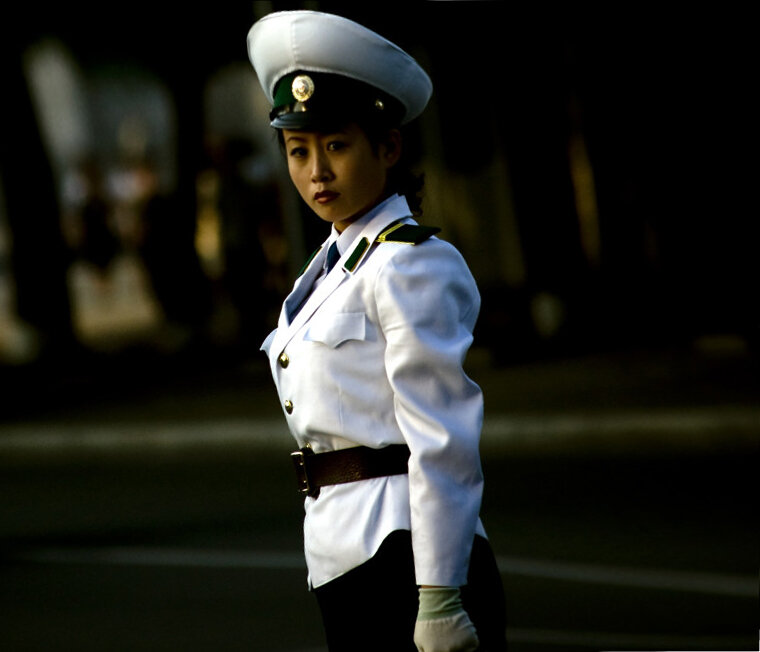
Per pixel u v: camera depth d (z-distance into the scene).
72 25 63.47
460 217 55.62
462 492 9.99
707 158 53.03
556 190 53.34
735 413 35.69
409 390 10.03
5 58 60.53
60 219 61.84
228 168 60.38
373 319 10.26
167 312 65.75
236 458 40.25
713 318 53.16
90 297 85.00
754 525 27.03
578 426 37.09
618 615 21.41
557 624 21.08
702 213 53.19
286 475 36.59
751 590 22.47
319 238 45.28
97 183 74.25
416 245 10.20
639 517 28.42
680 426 36.00
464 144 54.84
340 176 10.38
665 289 53.72
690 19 52.25
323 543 10.41
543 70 52.84
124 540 29.33
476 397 10.13
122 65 74.25
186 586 24.77
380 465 10.30
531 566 24.95
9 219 61.09
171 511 32.56
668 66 52.72
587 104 53.41
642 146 53.41
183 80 64.75
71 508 34.03
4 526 32.16
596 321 53.66
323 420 10.32
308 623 21.81
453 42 53.00
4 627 22.69
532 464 35.44
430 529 9.89
